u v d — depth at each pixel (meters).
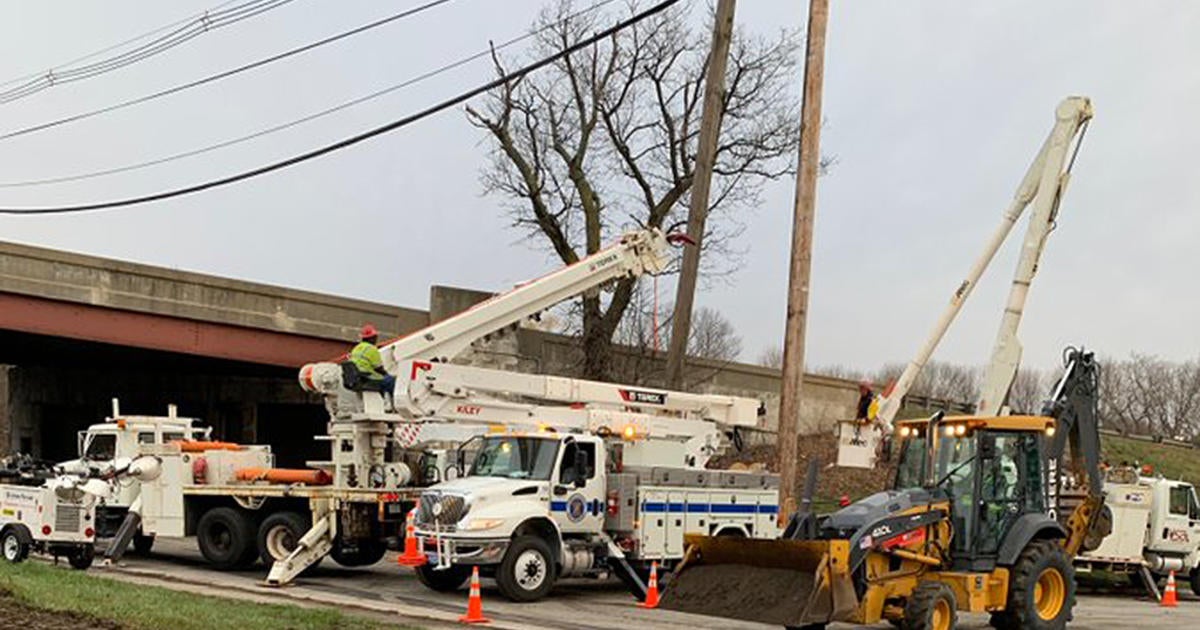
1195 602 23.83
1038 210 22.00
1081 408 17.17
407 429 20.44
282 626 12.76
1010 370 21.86
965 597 14.75
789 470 18.31
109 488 22.02
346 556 21.94
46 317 33.44
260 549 21.38
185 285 35.28
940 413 15.59
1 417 68.25
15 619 12.24
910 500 14.82
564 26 39.81
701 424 22.56
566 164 40.84
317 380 20.89
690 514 20.02
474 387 20.34
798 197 18.70
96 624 12.20
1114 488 23.80
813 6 18.81
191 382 50.50
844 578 13.57
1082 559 23.33
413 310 38.91
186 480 22.61
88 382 51.59
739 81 39.91
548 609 17.52
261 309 36.44
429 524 18.33
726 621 16.62
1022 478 15.63
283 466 48.94
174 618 12.66
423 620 15.55
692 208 24.84
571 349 38.06
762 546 14.00
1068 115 22.00
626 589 20.88
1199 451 49.06
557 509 18.86
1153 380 90.50
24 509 20.92
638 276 23.33
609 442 20.53
